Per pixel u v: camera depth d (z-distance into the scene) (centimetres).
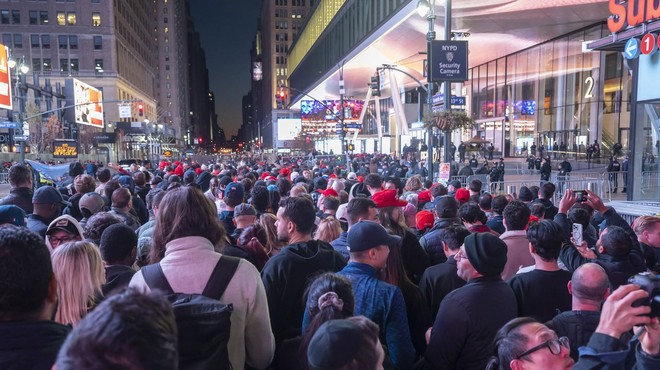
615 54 3206
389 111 7425
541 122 3931
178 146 13412
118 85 8462
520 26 3322
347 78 6175
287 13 16738
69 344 109
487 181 1955
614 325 166
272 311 339
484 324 293
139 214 851
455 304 301
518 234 446
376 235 318
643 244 450
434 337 309
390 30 3634
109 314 112
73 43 8106
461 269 321
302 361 239
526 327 211
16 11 7888
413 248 451
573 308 284
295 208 378
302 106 7744
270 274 343
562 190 1811
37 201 546
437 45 1588
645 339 167
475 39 3741
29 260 181
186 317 206
